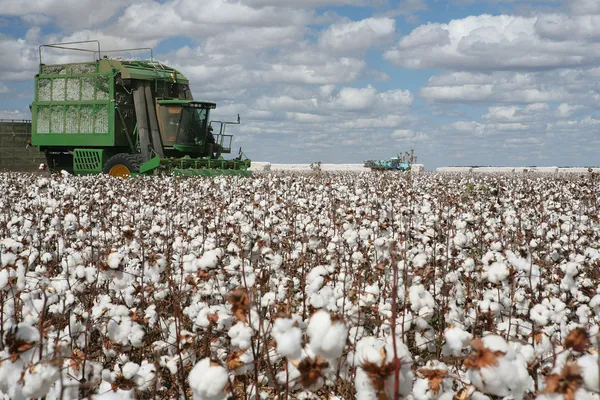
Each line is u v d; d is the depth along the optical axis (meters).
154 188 17.05
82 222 9.62
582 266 6.84
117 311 4.59
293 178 17.73
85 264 6.33
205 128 31.94
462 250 7.15
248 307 3.04
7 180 19.00
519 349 3.61
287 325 2.68
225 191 14.12
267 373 4.07
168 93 32.75
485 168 63.47
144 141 31.08
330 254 7.36
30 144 37.09
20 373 2.72
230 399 2.76
